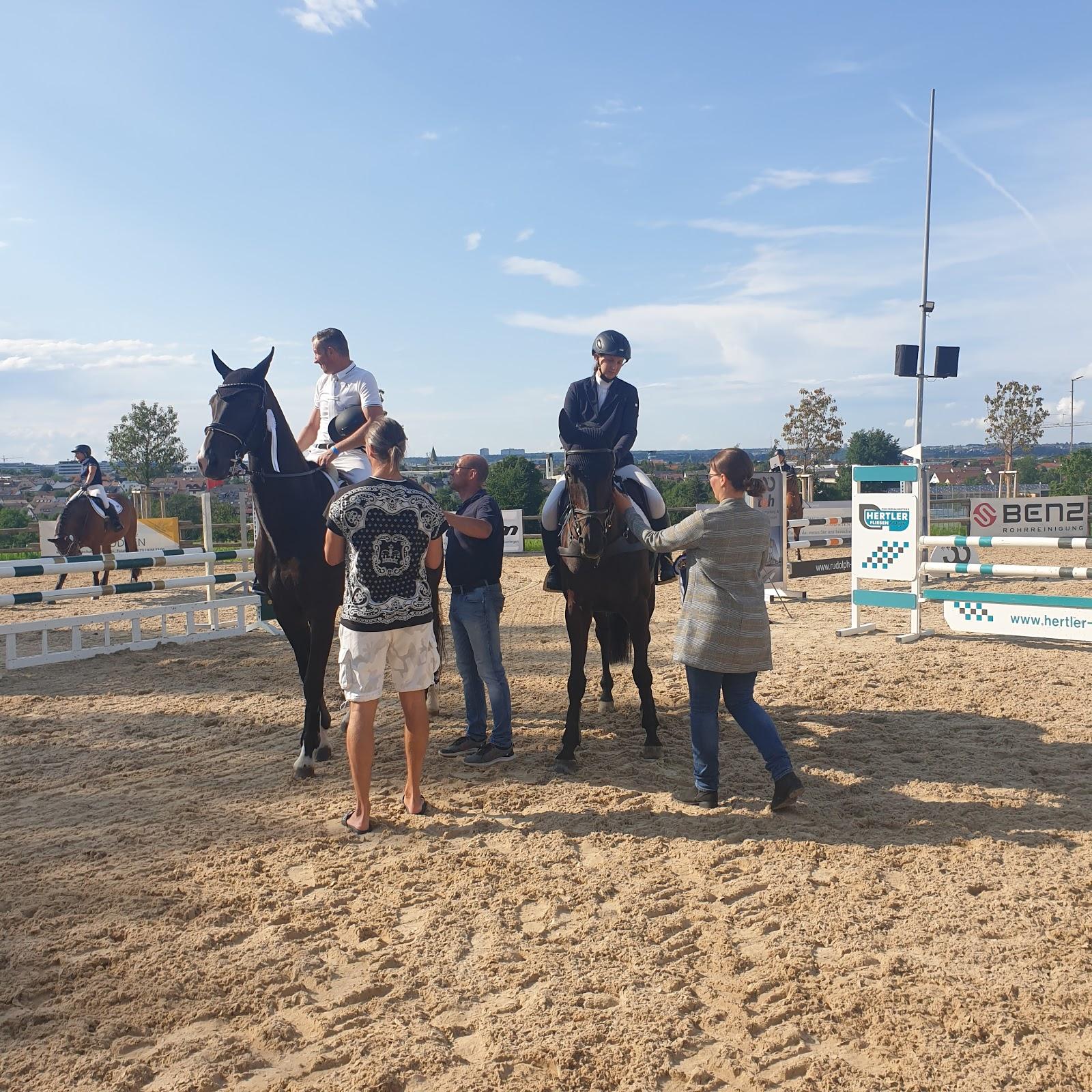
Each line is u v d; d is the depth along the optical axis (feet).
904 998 9.22
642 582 16.94
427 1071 8.29
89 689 25.23
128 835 14.16
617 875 12.46
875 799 15.11
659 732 19.62
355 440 18.45
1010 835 13.48
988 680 22.97
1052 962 9.87
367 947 10.62
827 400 157.28
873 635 30.32
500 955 10.25
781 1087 8.00
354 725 13.83
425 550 13.93
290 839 13.89
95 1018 9.21
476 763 17.33
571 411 18.63
